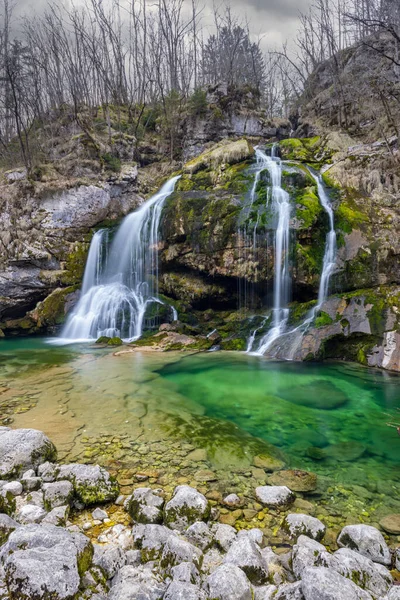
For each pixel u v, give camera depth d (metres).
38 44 27.55
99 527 3.68
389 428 6.09
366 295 10.04
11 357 10.83
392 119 16.69
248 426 6.14
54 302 14.85
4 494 3.89
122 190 18.12
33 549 2.83
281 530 3.66
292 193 12.67
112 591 2.78
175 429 5.95
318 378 8.52
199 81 35.53
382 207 12.23
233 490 4.32
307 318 10.75
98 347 12.15
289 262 11.37
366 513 3.93
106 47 27.19
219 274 12.65
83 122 21.31
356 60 25.23
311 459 5.10
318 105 25.92
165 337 12.44
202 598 2.62
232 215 12.46
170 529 3.54
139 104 27.53
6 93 23.27
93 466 4.34
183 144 23.03
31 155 19.30
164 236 14.06
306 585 2.64
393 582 2.98
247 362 9.84
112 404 6.99
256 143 23.27
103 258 15.87
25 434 4.78
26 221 15.66
